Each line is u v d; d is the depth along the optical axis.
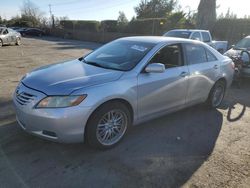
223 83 5.91
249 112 5.83
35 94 3.38
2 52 15.83
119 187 3.01
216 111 5.78
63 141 3.38
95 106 3.43
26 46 21.25
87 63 4.44
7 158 3.46
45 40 31.95
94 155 3.63
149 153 3.78
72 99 3.29
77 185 3.01
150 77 4.09
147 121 4.49
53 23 52.31
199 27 21.22
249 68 8.00
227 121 5.20
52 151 3.66
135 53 4.30
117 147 3.89
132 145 3.98
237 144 4.22
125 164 3.47
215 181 3.21
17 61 12.10
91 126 3.50
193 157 3.74
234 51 9.08
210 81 5.39
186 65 4.80
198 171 3.40
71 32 39.00
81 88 3.38
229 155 3.85
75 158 3.53
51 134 3.35
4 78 8.20
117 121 3.86
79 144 3.87
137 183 3.10
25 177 3.10
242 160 3.73
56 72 3.90
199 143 4.18
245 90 7.98
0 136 4.02
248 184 3.19
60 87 3.38
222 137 4.45
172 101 4.60
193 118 5.26
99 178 3.15
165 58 4.45
